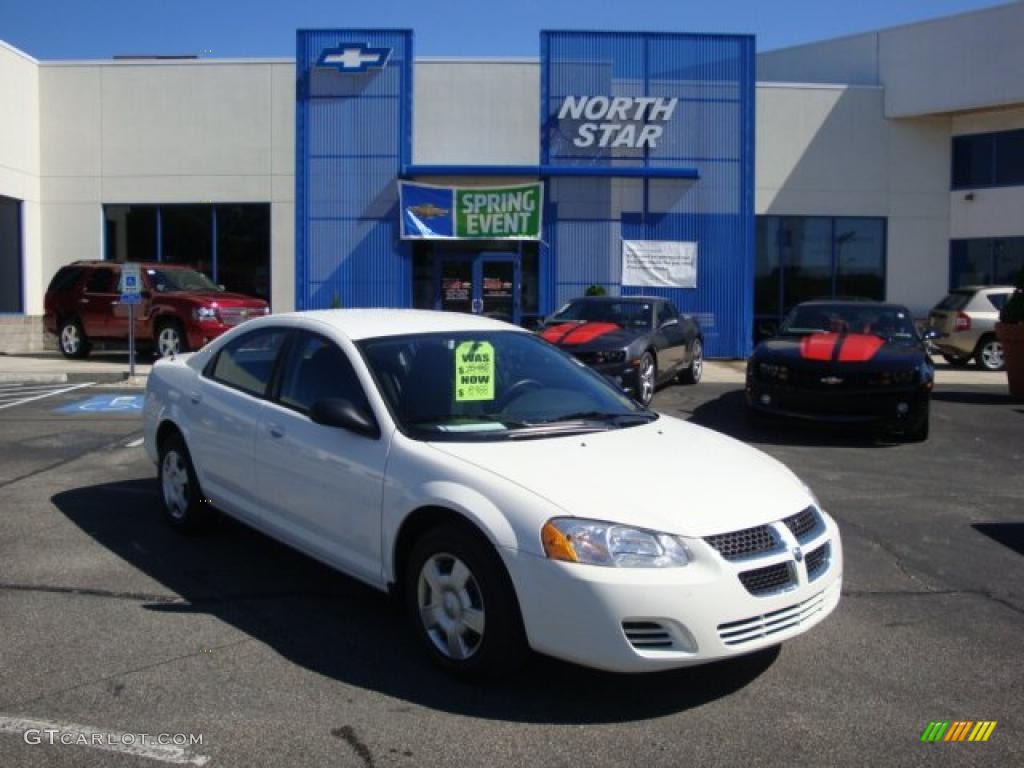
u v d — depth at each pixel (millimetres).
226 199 21250
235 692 3949
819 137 22375
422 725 3689
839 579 4266
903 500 7551
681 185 20234
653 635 3660
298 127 19984
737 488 4133
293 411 5105
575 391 5223
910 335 10961
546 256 20281
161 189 21312
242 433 5406
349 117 20000
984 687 4125
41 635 4520
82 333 18094
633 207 20219
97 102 21312
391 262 20156
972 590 5406
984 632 4766
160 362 6738
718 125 20203
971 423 11469
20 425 10750
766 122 22250
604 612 3609
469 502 3949
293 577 5438
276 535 5203
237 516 5566
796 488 4375
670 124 20141
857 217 22547
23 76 20703
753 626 3777
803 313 11602
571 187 20219
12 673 4090
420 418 4594
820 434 10656
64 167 21422
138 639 4492
